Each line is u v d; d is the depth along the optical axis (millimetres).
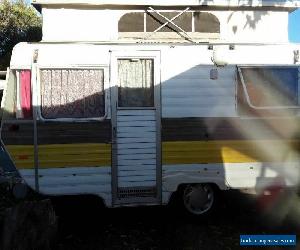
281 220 6582
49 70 6141
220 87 6473
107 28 7316
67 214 6883
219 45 6457
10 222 4746
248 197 7836
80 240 5664
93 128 6203
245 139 6523
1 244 4699
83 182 6203
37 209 5035
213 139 6449
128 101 6309
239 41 7543
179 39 7406
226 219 6660
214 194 6625
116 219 6633
